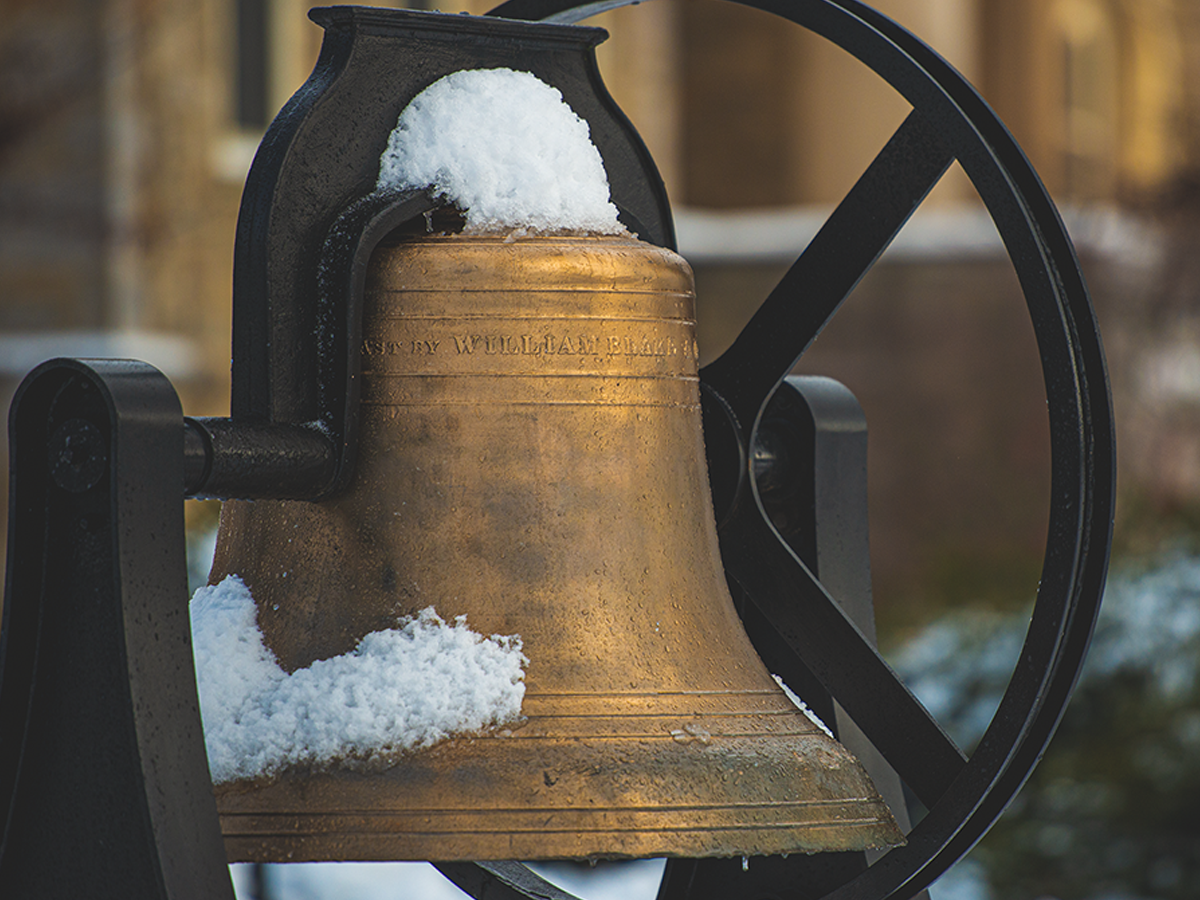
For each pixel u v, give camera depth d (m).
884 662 8.40
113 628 7.69
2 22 36.94
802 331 8.45
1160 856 22.48
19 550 7.72
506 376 8.05
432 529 8.02
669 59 51.03
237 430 7.83
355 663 7.93
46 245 38.69
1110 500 8.27
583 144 8.16
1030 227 8.23
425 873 22.61
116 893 7.66
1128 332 42.47
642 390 8.13
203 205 40.69
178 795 7.66
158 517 7.69
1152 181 42.09
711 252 48.62
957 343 46.81
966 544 44.06
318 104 7.96
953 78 8.38
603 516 8.09
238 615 8.02
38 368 7.71
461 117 8.05
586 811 7.86
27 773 7.71
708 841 7.88
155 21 38.38
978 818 8.36
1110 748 23.39
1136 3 63.09
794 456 8.73
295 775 7.86
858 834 8.01
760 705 8.10
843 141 53.81
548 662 8.00
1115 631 24.58
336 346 7.94
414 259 8.03
